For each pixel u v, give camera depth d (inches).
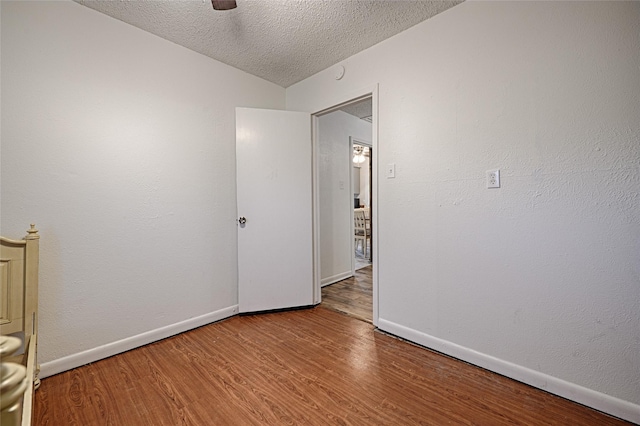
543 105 61.4
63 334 70.5
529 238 63.8
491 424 53.3
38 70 66.6
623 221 53.5
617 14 53.4
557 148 59.9
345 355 77.2
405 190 85.0
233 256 105.0
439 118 77.3
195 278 94.7
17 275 60.1
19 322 60.0
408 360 74.8
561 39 59.0
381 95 89.8
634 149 52.3
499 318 68.5
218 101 100.3
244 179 103.4
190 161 93.1
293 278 110.2
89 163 73.9
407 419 54.6
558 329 60.7
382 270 91.5
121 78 79.0
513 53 65.0
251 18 78.0
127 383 65.7
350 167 159.9
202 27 81.7
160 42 86.3
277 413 56.2
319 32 84.7
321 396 61.0
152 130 84.7
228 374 68.9
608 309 55.3
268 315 105.7
